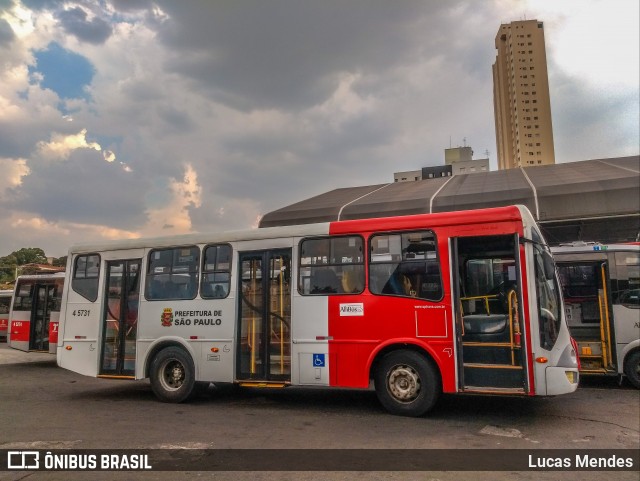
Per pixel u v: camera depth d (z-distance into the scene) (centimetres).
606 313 998
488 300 696
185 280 896
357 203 2258
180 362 875
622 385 1028
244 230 868
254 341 825
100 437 632
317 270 800
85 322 964
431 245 732
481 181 2372
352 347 752
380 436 622
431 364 713
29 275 1573
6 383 1191
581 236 2003
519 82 9256
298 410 798
